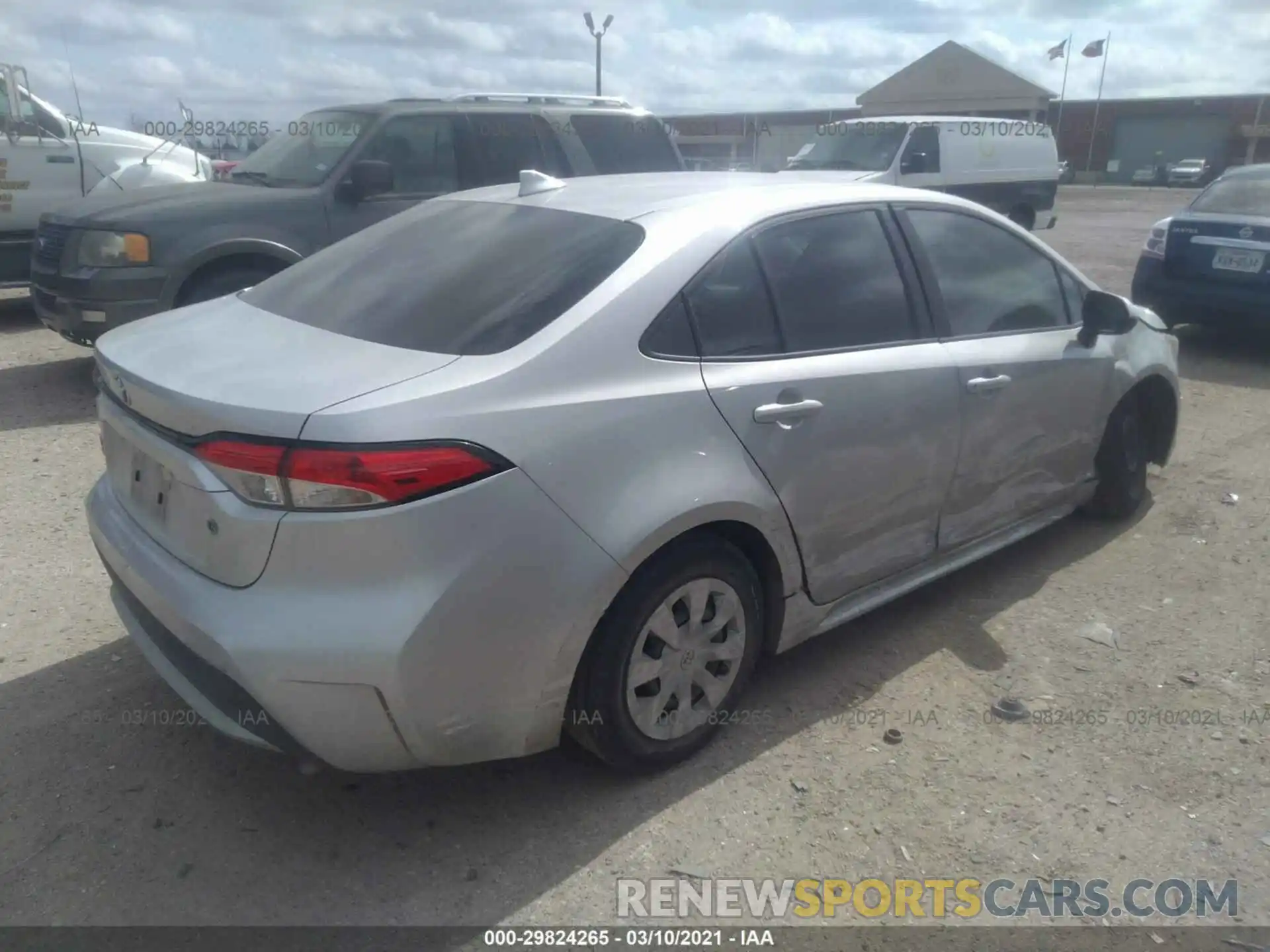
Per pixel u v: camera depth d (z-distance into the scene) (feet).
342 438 7.80
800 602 11.09
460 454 8.11
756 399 10.09
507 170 25.64
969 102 140.97
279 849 9.25
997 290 13.38
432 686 8.17
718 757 10.52
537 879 8.93
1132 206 95.35
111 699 11.41
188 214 21.79
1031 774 10.34
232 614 8.14
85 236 21.61
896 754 10.62
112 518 10.05
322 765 10.30
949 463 12.33
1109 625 13.30
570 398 8.87
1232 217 27.66
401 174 24.29
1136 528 16.37
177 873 8.95
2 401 22.77
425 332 9.41
